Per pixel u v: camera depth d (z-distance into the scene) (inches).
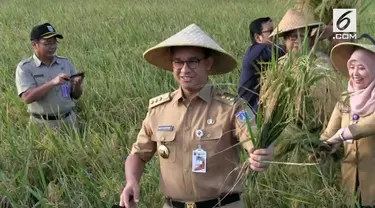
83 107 290.5
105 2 851.4
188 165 130.8
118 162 206.1
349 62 148.2
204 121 130.5
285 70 125.3
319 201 154.2
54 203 176.2
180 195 133.0
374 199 149.9
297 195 160.9
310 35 173.2
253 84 193.5
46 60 250.5
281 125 119.6
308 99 135.3
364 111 144.6
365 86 146.5
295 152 145.9
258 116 120.2
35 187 182.1
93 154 215.5
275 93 122.0
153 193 179.9
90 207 175.2
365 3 180.1
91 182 184.4
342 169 155.9
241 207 134.9
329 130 152.2
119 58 390.6
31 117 253.1
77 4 821.9
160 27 553.9
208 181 130.2
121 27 547.8
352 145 152.1
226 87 279.1
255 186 170.6
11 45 453.1
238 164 135.0
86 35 505.0
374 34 323.9
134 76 323.9
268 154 119.6
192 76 128.3
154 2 840.9
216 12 674.8
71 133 230.2
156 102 137.6
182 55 127.3
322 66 134.3
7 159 208.8
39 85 247.6
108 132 236.8
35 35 244.7
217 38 463.8
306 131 143.5
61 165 203.3
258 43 201.2
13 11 732.0
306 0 182.4
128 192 133.1
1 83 329.1
